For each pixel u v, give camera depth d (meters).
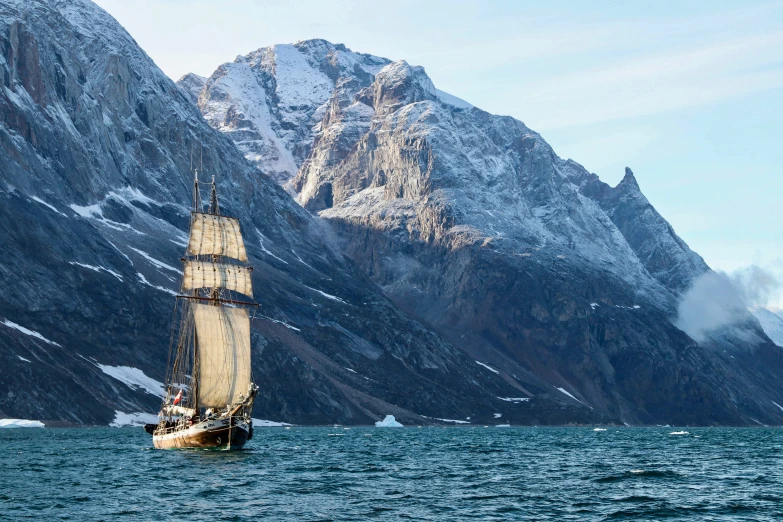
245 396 149.62
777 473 119.44
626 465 133.00
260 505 87.31
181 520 79.56
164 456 137.75
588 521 80.06
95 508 85.44
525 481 108.50
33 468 119.81
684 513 84.19
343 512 83.81
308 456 143.62
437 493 96.50
